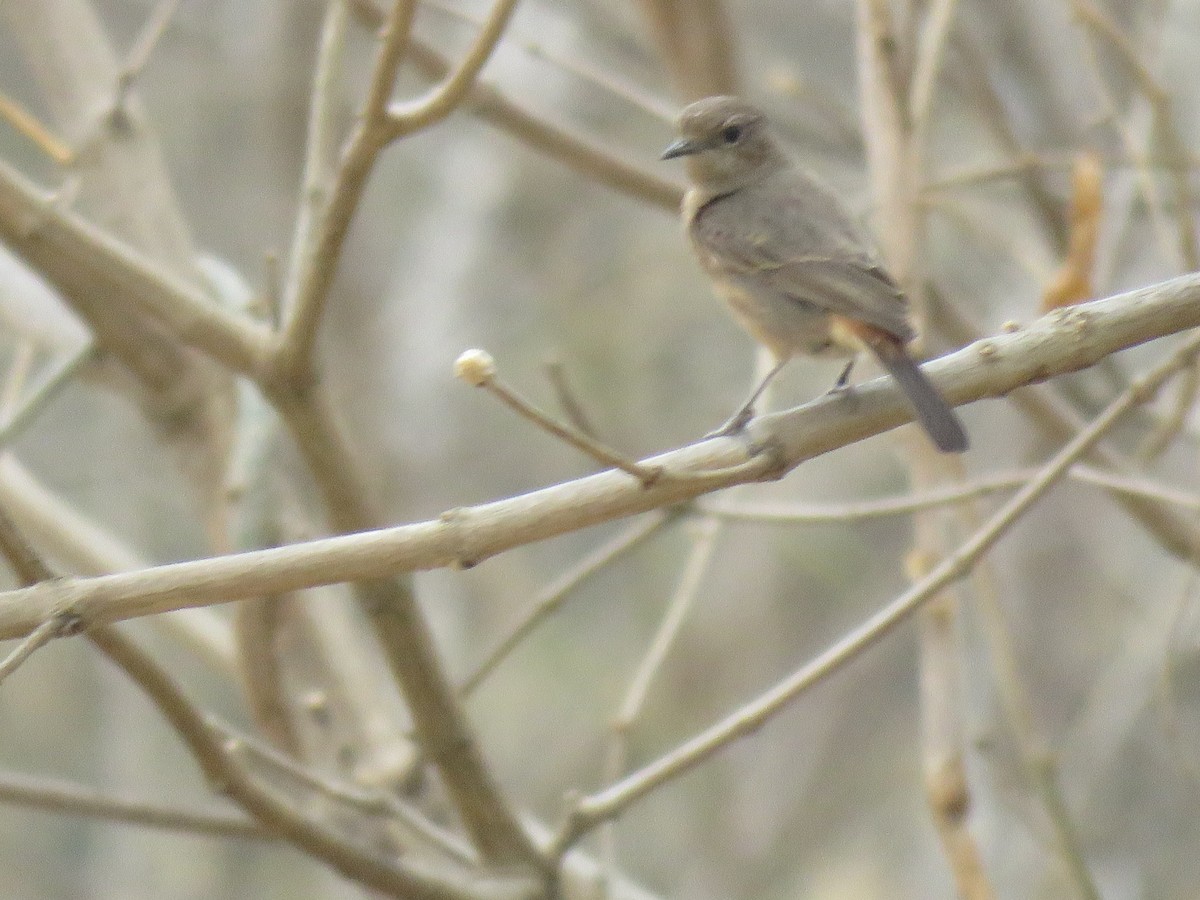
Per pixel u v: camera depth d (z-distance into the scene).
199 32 17.33
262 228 15.84
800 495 17.81
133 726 17.55
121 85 8.90
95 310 8.59
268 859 17.47
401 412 16.31
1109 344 6.26
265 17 16.09
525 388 17.73
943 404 6.16
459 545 5.67
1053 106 12.84
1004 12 12.88
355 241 17.22
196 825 7.32
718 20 10.59
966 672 13.15
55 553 9.27
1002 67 12.90
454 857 7.44
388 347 16.58
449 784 7.32
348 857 6.81
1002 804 11.65
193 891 17.39
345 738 8.78
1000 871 11.94
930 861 15.80
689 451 6.09
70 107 9.11
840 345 7.85
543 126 10.31
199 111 18.53
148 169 9.07
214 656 9.41
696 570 8.67
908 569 8.33
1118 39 9.36
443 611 16.08
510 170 17.58
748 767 17.58
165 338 8.82
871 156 9.09
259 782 6.69
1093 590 15.84
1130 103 13.03
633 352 18.34
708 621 17.84
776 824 17.27
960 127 15.74
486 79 10.16
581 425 7.64
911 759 17.67
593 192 18.28
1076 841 8.27
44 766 17.72
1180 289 6.30
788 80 11.38
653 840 17.23
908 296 8.38
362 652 9.06
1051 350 6.25
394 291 17.12
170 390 8.91
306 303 6.76
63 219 6.82
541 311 18.05
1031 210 12.41
